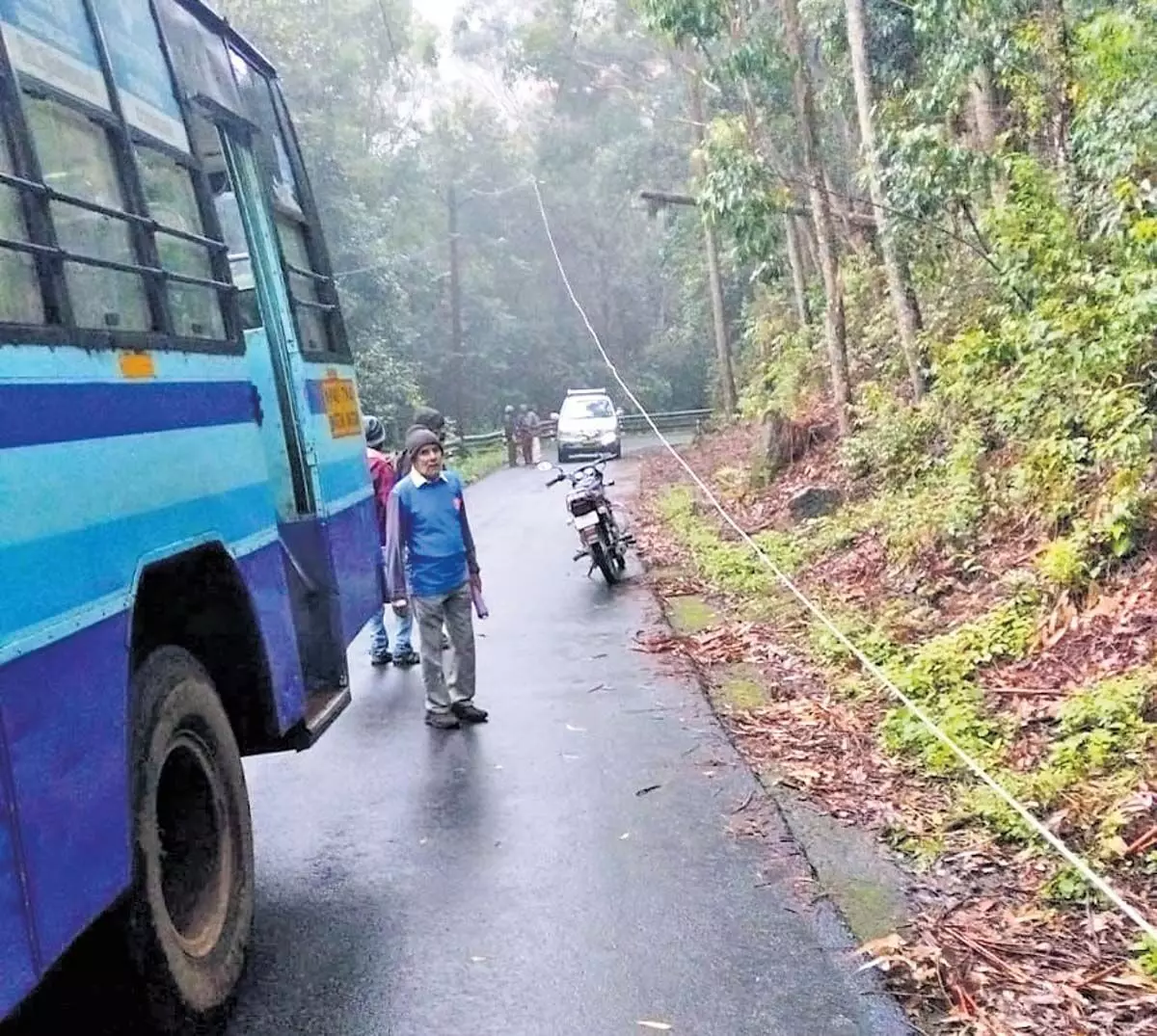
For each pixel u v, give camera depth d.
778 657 9.05
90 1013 3.87
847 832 5.79
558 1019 4.19
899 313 13.83
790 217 20.17
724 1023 4.12
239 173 6.16
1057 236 9.88
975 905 4.95
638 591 12.34
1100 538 8.02
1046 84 10.96
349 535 6.71
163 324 4.18
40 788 3.00
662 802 6.27
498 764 7.05
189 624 4.55
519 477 28.64
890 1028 4.06
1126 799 5.44
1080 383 9.06
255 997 4.43
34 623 3.04
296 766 7.21
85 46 3.96
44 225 3.39
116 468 3.61
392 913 5.12
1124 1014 4.05
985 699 7.15
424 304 44.72
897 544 10.50
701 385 53.69
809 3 16.48
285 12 32.22
